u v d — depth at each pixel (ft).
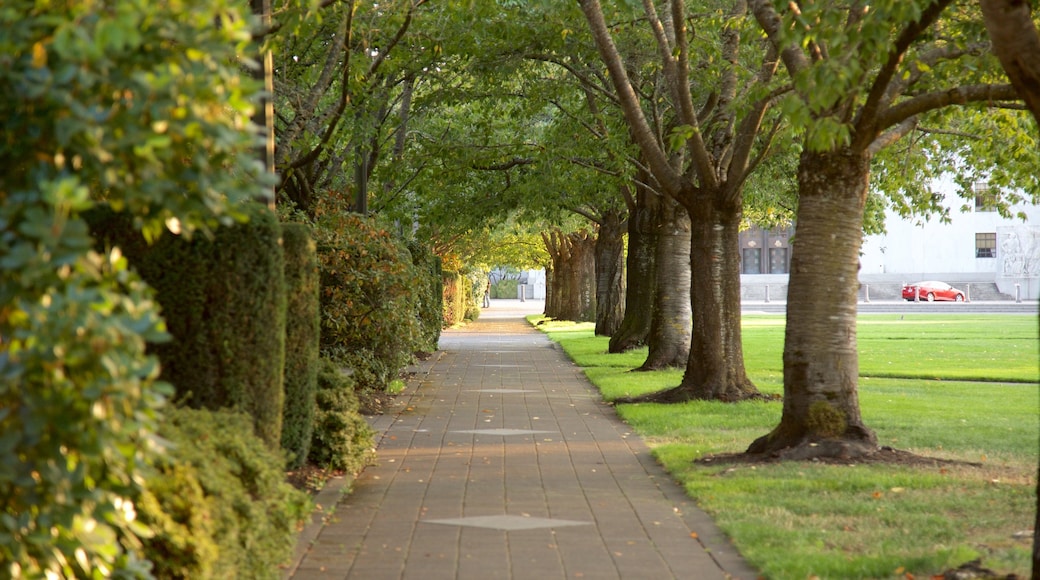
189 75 13.79
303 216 58.49
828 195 39.81
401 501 32.24
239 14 14.66
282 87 59.06
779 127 58.29
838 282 39.86
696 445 43.39
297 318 33.27
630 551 25.63
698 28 61.77
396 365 62.90
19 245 12.43
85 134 13.08
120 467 13.89
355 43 61.82
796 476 35.29
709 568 24.02
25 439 12.85
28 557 13.60
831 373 39.78
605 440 46.32
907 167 71.41
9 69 13.16
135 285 13.69
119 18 12.22
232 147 14.62
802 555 24.26
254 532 19.76
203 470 18.76
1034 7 37.93
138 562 15.08
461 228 103.30
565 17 69.00
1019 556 23.89
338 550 25.68
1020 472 36.47
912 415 54.13
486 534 27.53
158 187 13.76
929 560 23.32
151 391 13.55
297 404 33.32
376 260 59.41
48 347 12.41
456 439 46.70
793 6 33.12
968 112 54.54
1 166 14.30
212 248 26.43
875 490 33.06
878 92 37.32
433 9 66.59
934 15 33.94
